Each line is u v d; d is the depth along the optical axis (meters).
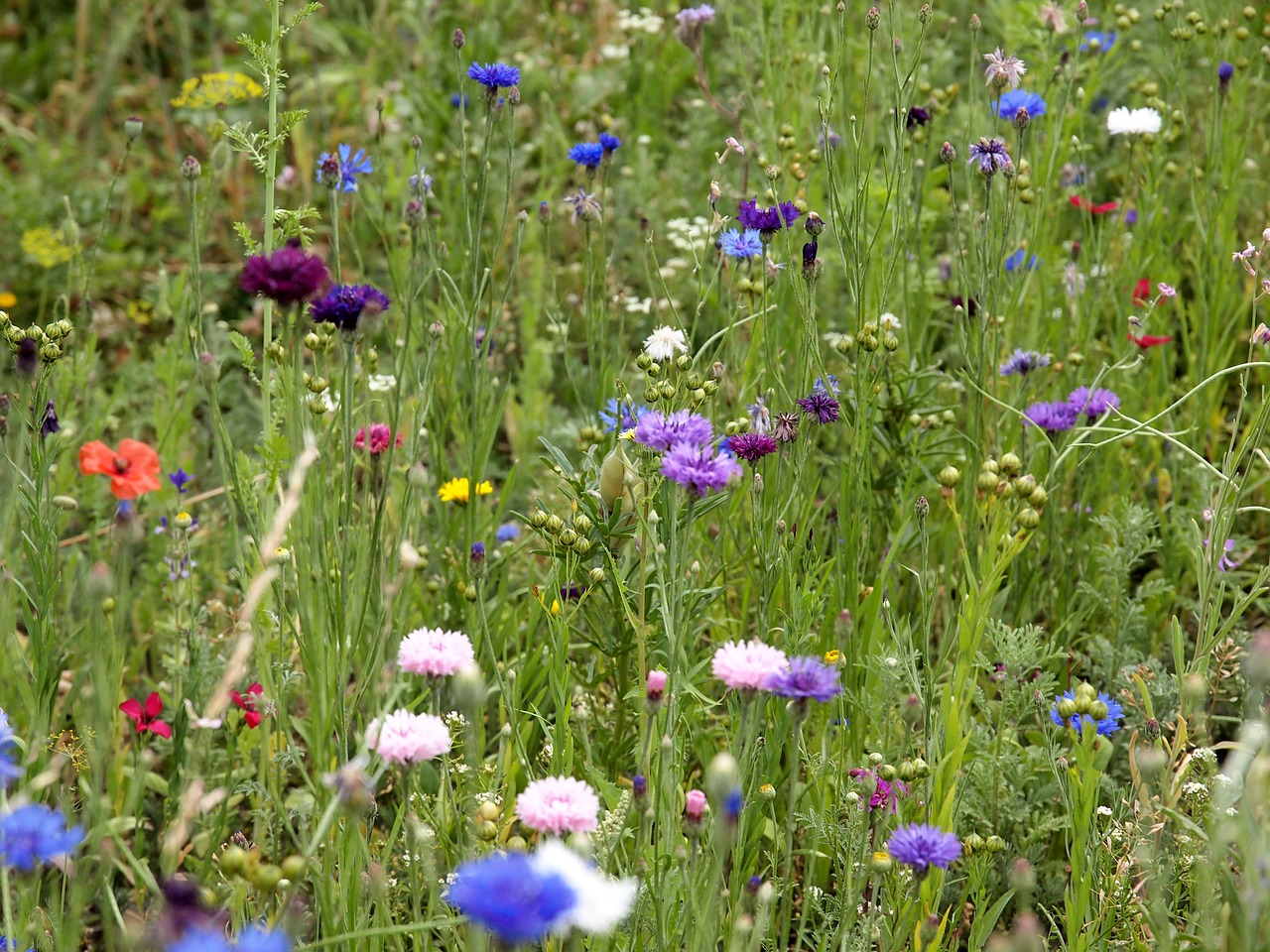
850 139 3.17
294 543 2.49
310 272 2.17
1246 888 1.88
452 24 6.02
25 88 6.58
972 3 5.45
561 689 2.41
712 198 3.12
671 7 5.67
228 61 6.34
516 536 3.41
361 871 2.19
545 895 1.45
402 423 3.40
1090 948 2.28
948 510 3.32
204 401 4.25
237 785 2.45
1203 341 3.68
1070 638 3.13
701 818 1.93
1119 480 3.50
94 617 1.78
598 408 3.46
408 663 2.11
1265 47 3.95
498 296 4.51
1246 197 4.35
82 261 4.37
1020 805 2.67
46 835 1.71
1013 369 3.40
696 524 3.03
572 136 5.59
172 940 1.59
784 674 1.94
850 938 2.28
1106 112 4.88
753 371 3.34
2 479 2.99
